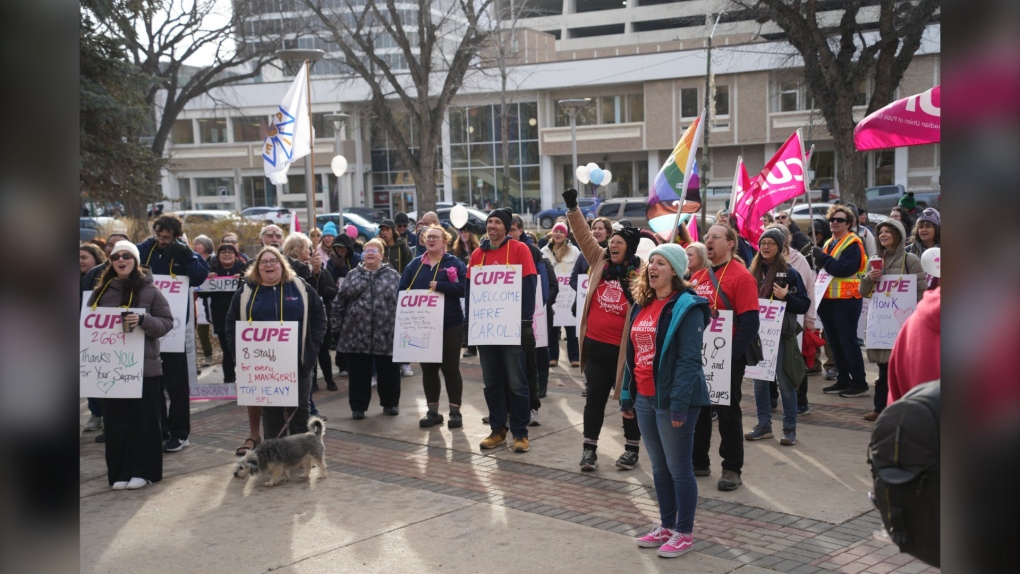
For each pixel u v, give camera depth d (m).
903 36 23.19
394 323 8.67
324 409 9.46
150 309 6.63
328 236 12.02
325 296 10.24
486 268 7.61
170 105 35.22
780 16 23.84
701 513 5.73
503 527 5.59
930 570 4.68
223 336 10.46
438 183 54.75
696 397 4.90
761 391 7.50
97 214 33.53
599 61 50.47
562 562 4.96
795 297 7.22
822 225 10.26
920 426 2.61
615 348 6.64
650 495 6.18
